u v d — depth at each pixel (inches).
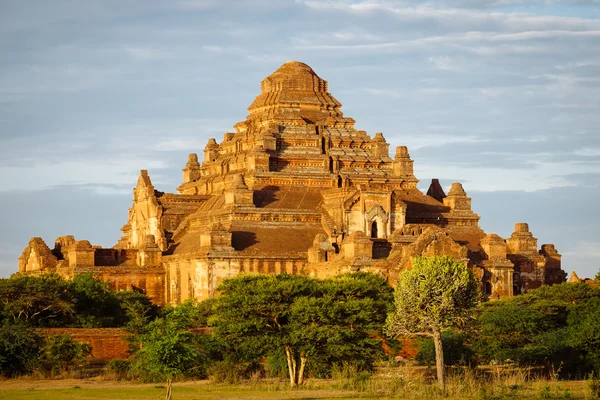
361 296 6491.1
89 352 6515.8
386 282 7047.2
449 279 6122.1
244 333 6176.2
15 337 6368.1
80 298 7317.9
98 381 6146.7
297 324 6131.9
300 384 5999.0
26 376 6245.1
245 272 7800.2
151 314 7613.2
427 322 6023.6
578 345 6397.6
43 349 6373.0
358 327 6245.1
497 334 6648.6
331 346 6117.1
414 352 6914.4
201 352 6264.8
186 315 6850.4
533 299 7130.9
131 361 6397.6
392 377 6013.8
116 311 7519.7
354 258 7652.6
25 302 7022.6
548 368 6525.6
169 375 5610.2
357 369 6318.9
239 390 5841.5
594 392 5698.8
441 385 5831.7
